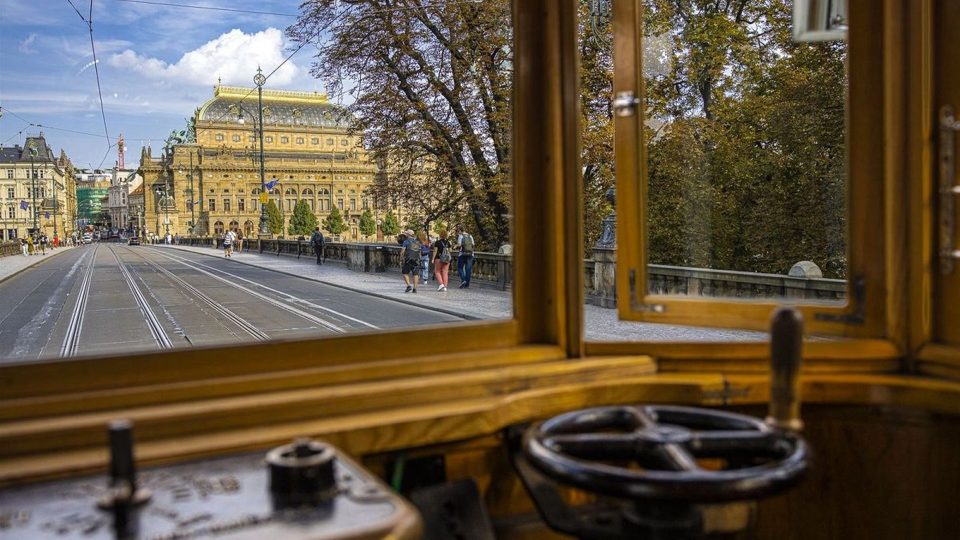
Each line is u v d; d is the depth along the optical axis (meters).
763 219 11.64
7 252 38.72
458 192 19.20
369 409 1.43
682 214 11.70
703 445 1.23
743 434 1.24
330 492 0.96
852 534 1.74
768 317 1.80
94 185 77.06
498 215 18.89
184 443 1.21
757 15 11.84
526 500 1.62
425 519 1.41
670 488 1.06
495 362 1.68
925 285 1.69
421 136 18.45
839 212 10.96
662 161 11.67
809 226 11.20
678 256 11.71
